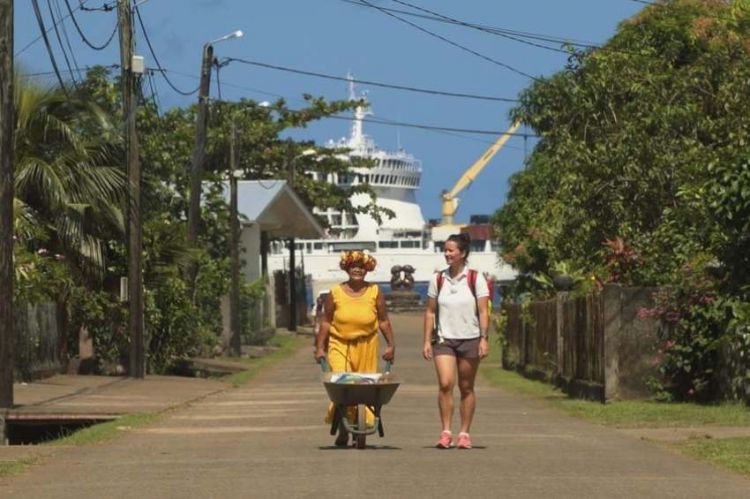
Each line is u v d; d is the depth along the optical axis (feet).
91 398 107.04
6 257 90.33
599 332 101.50
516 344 159.33
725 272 95.55
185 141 219.00
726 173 92.94
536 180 201.57
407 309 444.14
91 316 138.62
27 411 89.35
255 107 293.43
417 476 54.03
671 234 106.93
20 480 55.77
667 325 97.30
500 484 51.67
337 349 66.90
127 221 136.87
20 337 120.37
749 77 123.13
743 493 49.49
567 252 136.26
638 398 97.76
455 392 122.42
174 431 79.25
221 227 216.95
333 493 49.11
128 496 49.62
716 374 94.89
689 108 121.29
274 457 62.03
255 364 181.37
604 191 122.01
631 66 130.52
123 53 135.23
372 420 67.36
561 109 135.95
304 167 309.63
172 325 152.87
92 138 138.00
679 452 64.23
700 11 158.61
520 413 94.17
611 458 61.36
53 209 131.95
